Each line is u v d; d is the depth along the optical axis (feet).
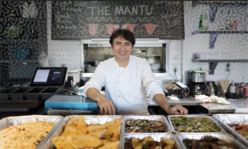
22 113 4.46
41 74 7.86
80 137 2.52
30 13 11.37
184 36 10.82
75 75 10.21
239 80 11.34
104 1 10.78
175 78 11.54
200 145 2.71
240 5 10.64
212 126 3.37
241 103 8.41
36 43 11.60
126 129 3.29
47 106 4.25
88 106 4.19
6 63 11.76
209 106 7.93
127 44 4.83
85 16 10.85
